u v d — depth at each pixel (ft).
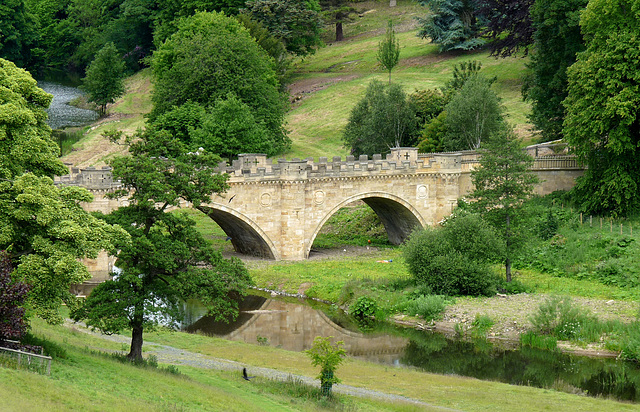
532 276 216.95
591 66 223.30
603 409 128.57
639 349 159.84
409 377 145.38
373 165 252.83
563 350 167.94
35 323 146.00
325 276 223.10
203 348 158.40
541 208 244.01
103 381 103.35
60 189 120.67
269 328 183.32
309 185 244.42
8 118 125.49
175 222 132.05
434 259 202.18
